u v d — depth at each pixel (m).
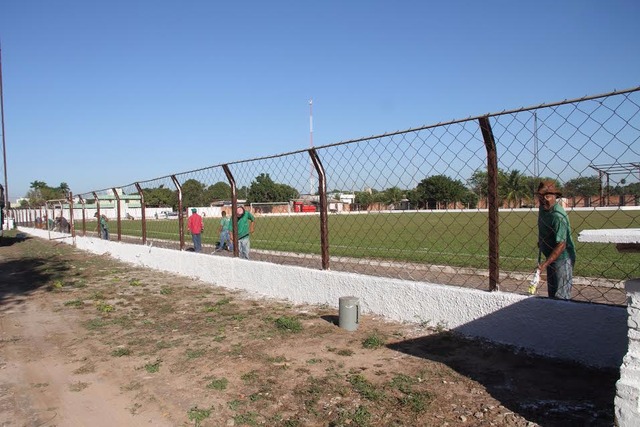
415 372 4.54
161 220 17.89
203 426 3.72
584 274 9.51
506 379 4.27
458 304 5.63
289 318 6.81
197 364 5.10
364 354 5.14
